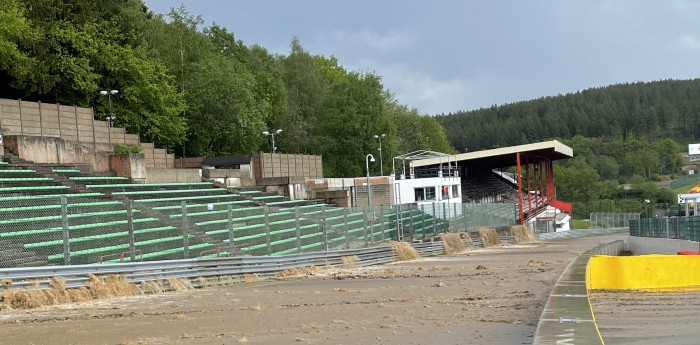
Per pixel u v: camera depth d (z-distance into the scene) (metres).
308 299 18.41
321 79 107.31
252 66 87.69
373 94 94.12
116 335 12.49
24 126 38.66
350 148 92.00
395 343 10.90
